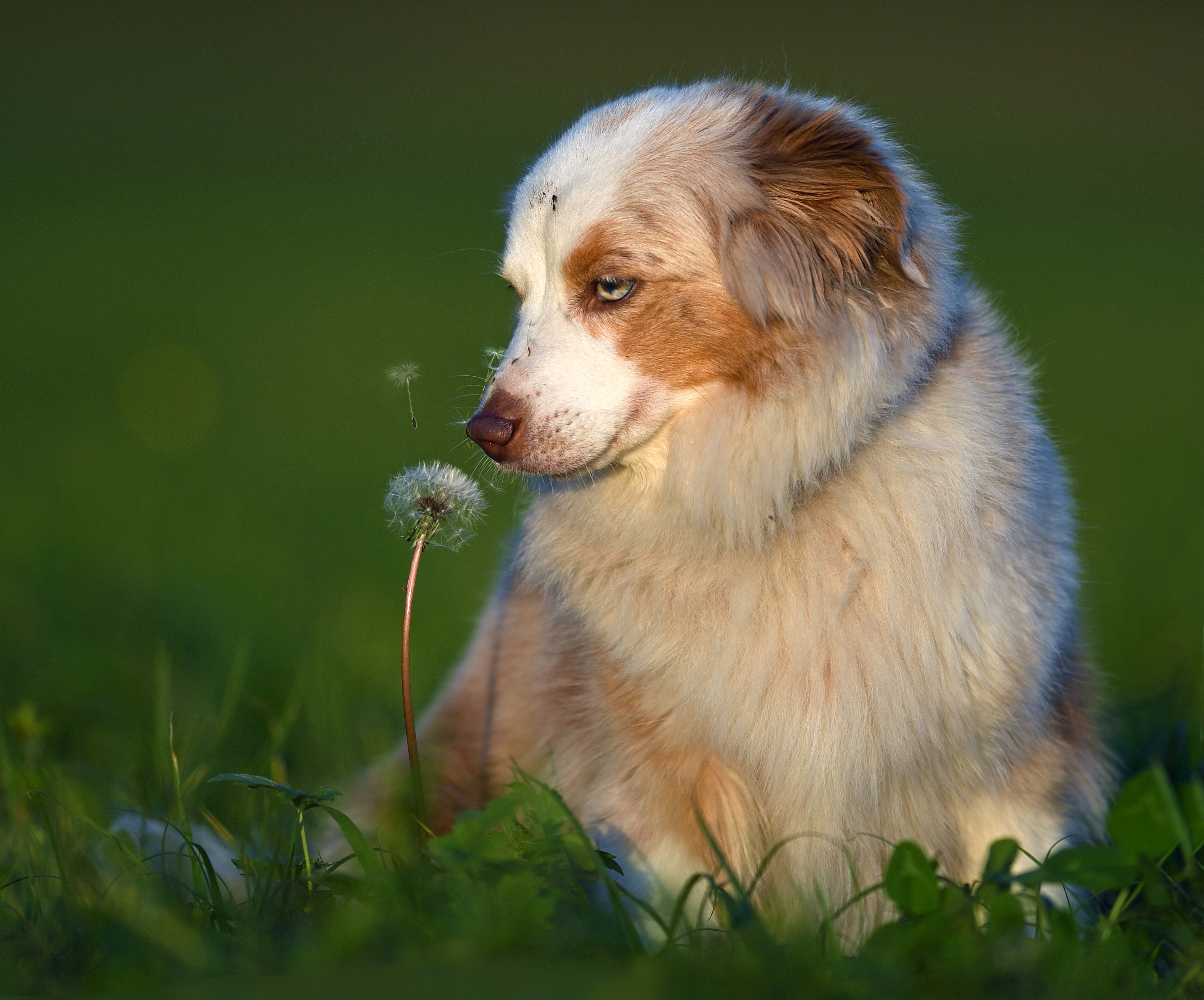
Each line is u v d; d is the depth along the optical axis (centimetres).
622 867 654
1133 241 4009
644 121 685
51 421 2262
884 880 546
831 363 625
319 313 3275
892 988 475
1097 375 2334
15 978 525
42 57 9106
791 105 700
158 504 1720
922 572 615
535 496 734
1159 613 1092
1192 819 597
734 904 548
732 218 646
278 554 1492
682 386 653
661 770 657
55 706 957
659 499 668
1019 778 654
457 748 830
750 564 636
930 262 653
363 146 6612
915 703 619
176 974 512
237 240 4444
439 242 4362
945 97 7188
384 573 1438
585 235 651
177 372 2653
